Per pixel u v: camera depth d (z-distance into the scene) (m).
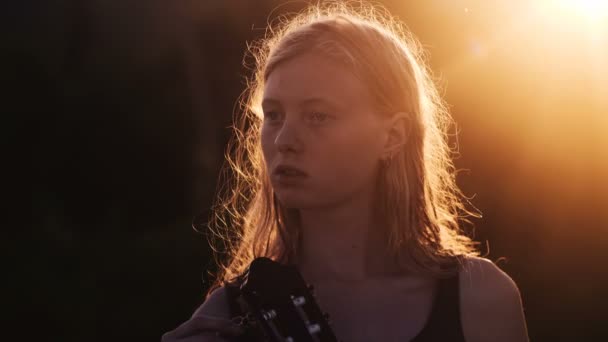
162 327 13.20
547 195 11.73
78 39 21.23
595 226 11.36
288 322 1.66
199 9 19.47
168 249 13.74
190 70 19.61
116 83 20.08
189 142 19.84
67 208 19.08
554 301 10.85
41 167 18.84
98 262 13.99
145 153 19.69
